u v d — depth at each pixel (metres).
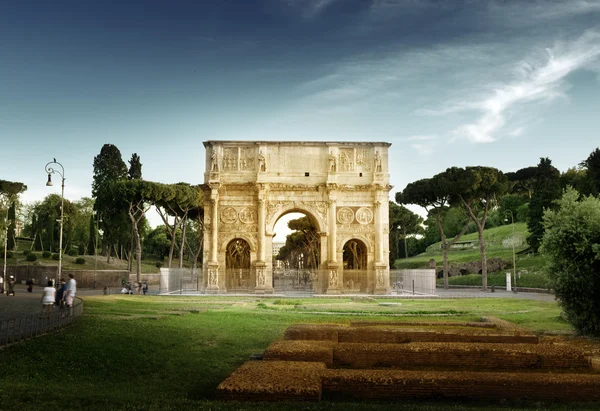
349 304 62.38
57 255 134.62
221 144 90.31
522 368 22.89
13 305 49.59
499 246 153.38
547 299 70.81
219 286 86.69
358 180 90.56
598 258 34.50
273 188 89.12
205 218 89.31
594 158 101.62
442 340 28.33
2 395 17.34
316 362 21.38
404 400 18.39
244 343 32.28
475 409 16.39
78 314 38.25
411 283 95.44
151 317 40.78
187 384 22.89
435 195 108.06
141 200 115.25
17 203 147.75
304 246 162.75
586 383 18.36
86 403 16.83
